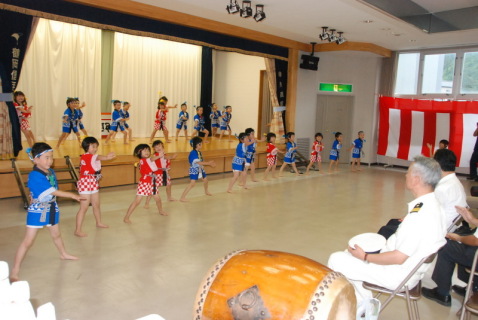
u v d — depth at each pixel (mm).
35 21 5742
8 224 4355
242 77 11422
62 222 4527
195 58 11141
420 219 2047
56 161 5824
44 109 8328
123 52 9586
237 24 7707
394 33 7699
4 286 1169
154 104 10336
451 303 2973
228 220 4887
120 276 3195
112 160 6352
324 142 10766
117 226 4465
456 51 9242
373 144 10555
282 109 9648
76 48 8680
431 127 9508
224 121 10047
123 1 6152
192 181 5734
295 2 5668
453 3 6793
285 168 9336
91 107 9062
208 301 1467
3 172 5305
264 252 1609
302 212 5430
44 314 1140
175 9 6684
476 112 8914
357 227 4809
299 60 9797
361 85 10445
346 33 7879
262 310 1373
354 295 1480
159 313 2654
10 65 5496
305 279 1423
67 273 3205
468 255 2688
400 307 2914
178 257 3643
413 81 10031
